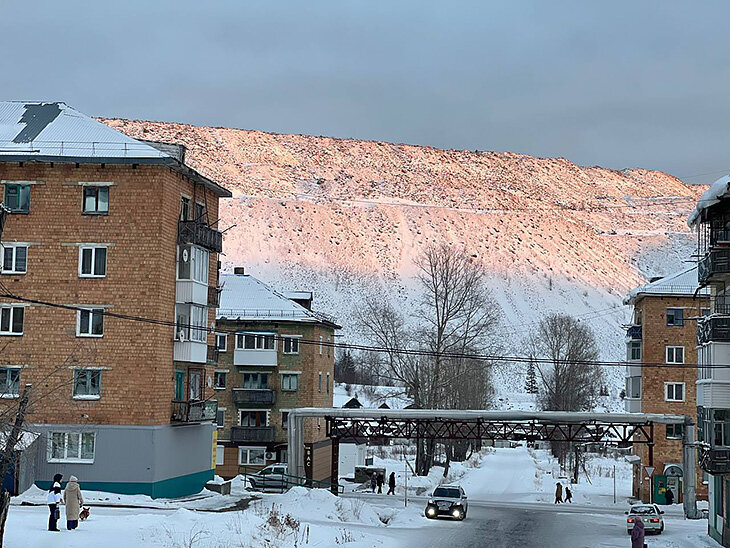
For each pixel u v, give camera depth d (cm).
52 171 5069
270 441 7844
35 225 5056
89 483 4912
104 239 5041
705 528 5350
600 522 5512
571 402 10562
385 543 4134
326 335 8544
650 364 7231
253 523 3894
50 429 4934
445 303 8381
